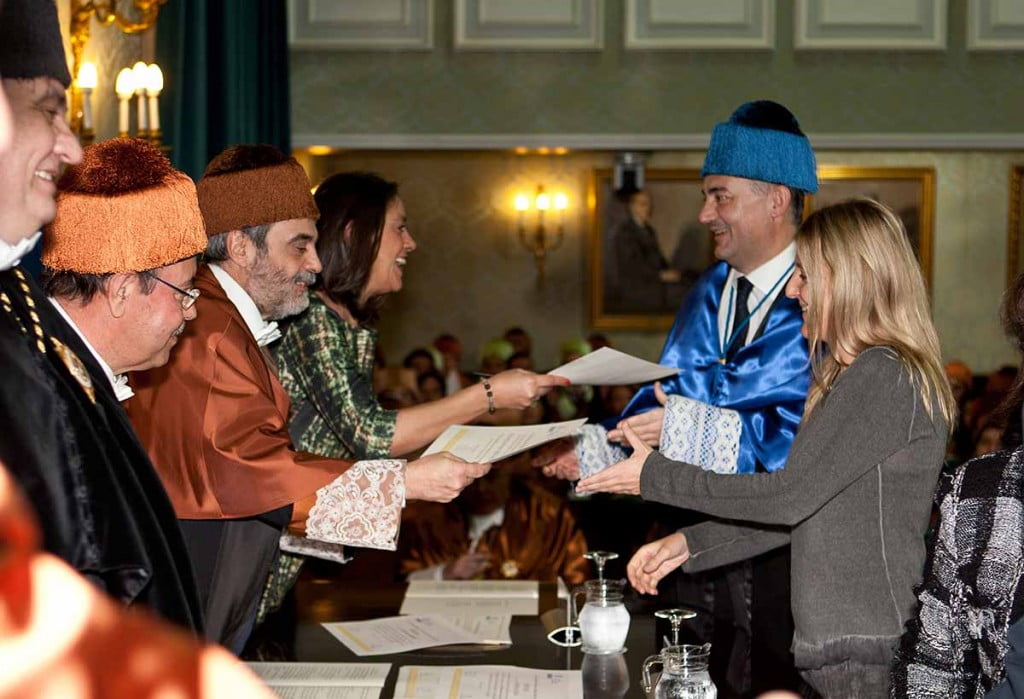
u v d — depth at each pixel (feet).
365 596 8.31
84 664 1.61
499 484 11.50
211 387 6.45
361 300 8.49
